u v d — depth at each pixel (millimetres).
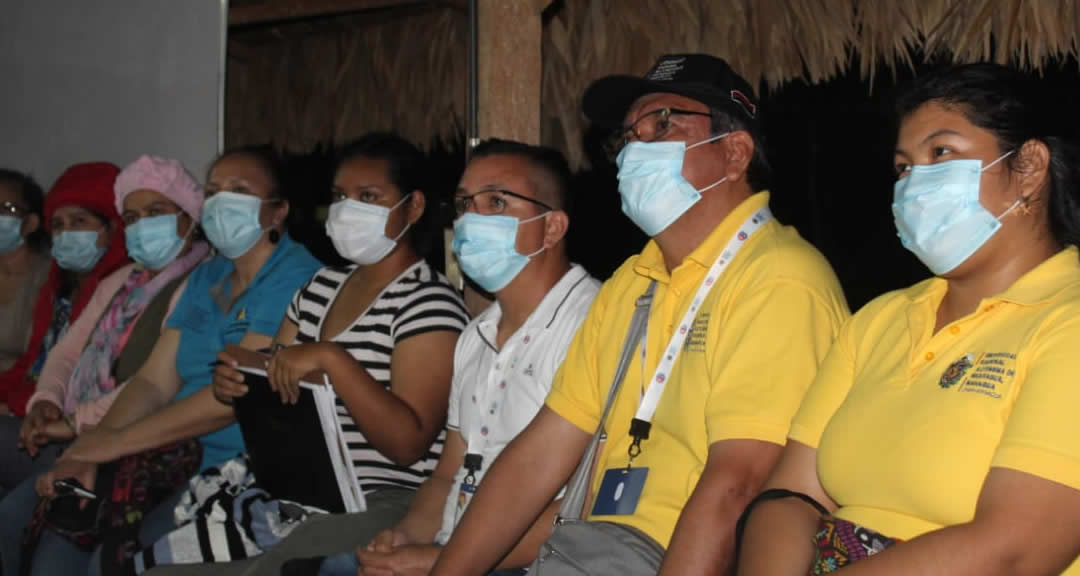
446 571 2625
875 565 1763
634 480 2424
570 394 2711
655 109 2656
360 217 3447
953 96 1982
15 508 3967
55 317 5012
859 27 3799
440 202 3723
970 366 1896
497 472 2695
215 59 4898
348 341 3377
